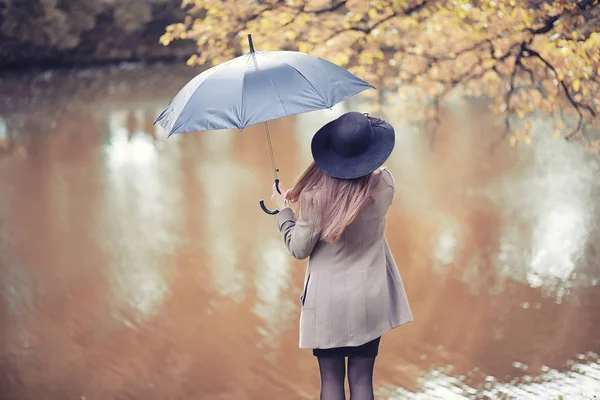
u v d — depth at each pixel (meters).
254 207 12.12
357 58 7.56
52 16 27.77
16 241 11.00
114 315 8.48
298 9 7.24
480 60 7.38
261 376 7.03
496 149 14.01
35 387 6.94
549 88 7.01
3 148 17.09
